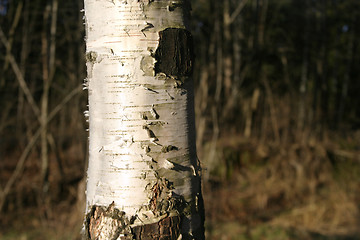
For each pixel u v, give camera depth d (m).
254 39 8.37
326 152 7.27
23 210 6.11
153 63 1.25
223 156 7.28
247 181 6.90
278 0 8.55
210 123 8.02
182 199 1.28
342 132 8.27
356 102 9.27
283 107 8.20
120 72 1.26
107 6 1.28
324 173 7.00
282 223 5.76
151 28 1.26
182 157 1.29
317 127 7.96
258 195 6.45
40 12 7.18
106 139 1.29
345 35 9.05
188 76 1.29
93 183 1.33
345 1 8.72
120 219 1.26
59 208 6.06
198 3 7.97
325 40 8.70
